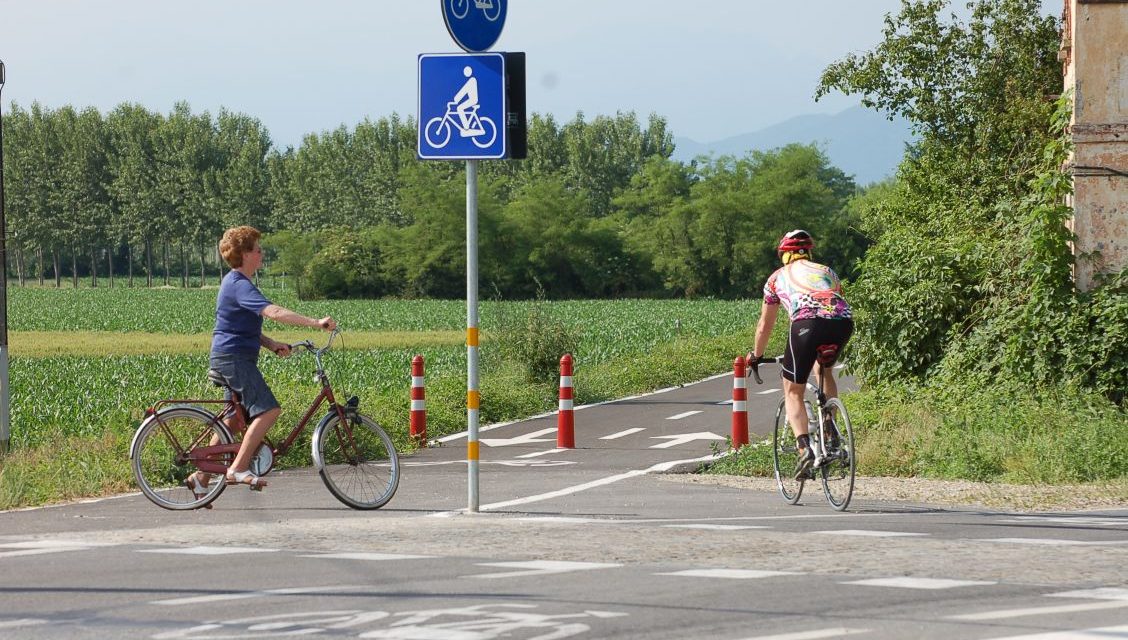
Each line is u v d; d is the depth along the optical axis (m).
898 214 60.88
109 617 10.38
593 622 9.97
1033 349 30.75
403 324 123.69
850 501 19.42
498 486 22.75
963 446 24.52
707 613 10.29
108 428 28.86
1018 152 53.19
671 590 11.38
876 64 61.66
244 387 18.61
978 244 34.47
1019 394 29.88
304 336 96.88
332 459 18.88
